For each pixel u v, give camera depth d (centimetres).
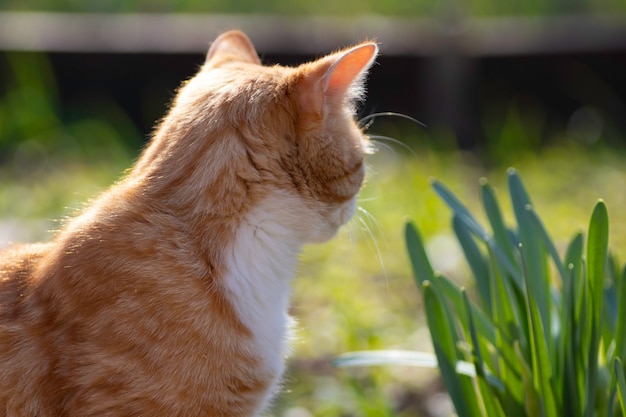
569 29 273
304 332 175
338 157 140
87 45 258
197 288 134
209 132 136
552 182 225
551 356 140
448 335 141
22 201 213
